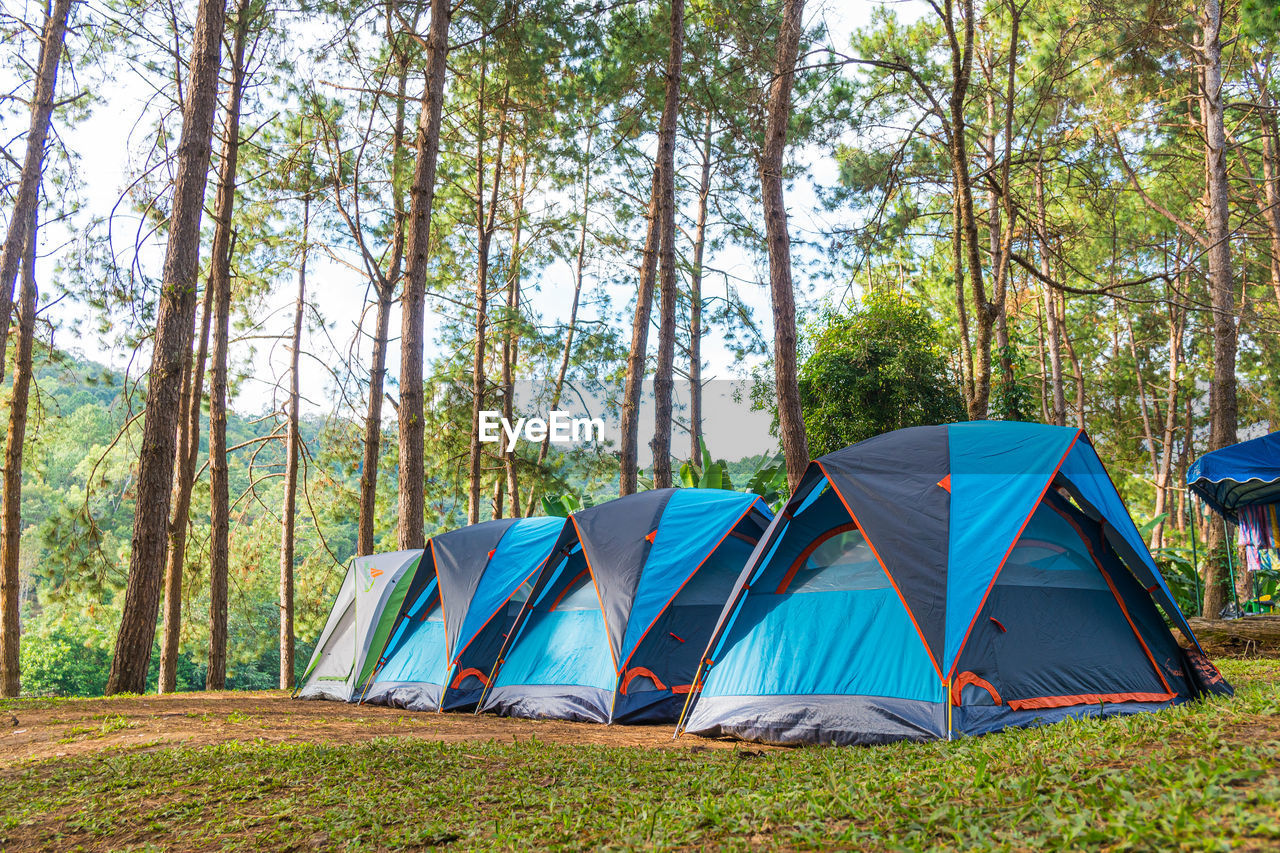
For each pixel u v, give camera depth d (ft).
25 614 124.16
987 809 10.36
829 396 63.72
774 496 54.24
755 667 21.70
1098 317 110.73
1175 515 104.94
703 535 27.99
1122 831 8.37
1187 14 55.36
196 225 41.73
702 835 11.30
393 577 35.19
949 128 42.70
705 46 65.26
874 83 65.77
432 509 86.17
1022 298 95.50
